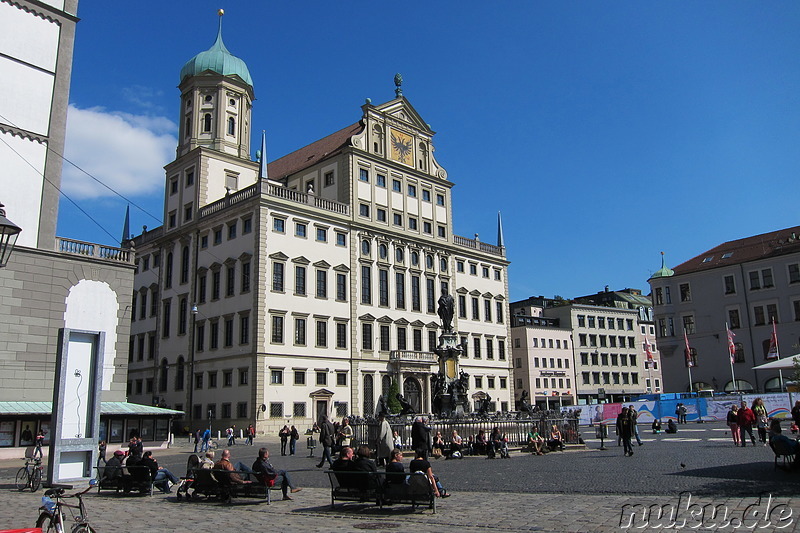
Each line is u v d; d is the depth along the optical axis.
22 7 42.62
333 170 75.94
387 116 80.06
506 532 12.52
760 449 28.70
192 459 20.98
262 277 62.31
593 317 121.44
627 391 123.38
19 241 40.22
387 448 25.53
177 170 76.31
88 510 17.38
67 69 44.25
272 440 57.19
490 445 30.08
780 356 82.56
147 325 75.81
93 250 43.78
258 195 63.62
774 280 84.25
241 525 14.43
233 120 77.75
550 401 110.25
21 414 37.81
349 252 71.50
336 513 15.90
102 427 44.50
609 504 15.18
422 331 78.12
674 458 26.25
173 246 74.12
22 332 39.44
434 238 82.62
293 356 63.53
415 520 14.40
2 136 40.56
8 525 14.90
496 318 89.75
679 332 91.44
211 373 65.25
